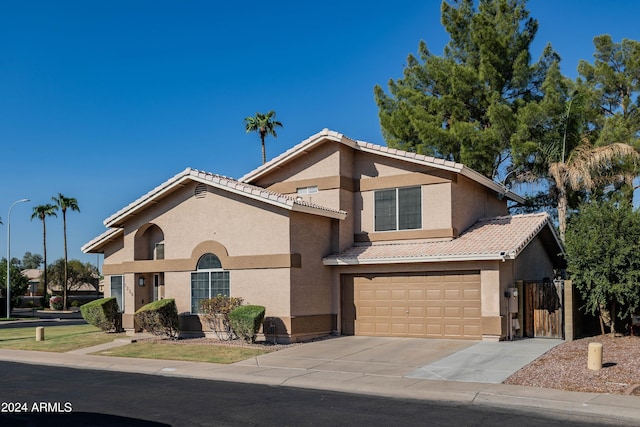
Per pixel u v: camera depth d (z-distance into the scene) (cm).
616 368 1405
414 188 2261
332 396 1262
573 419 1040
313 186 2356
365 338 2105
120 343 2139
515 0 3288
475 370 1479
